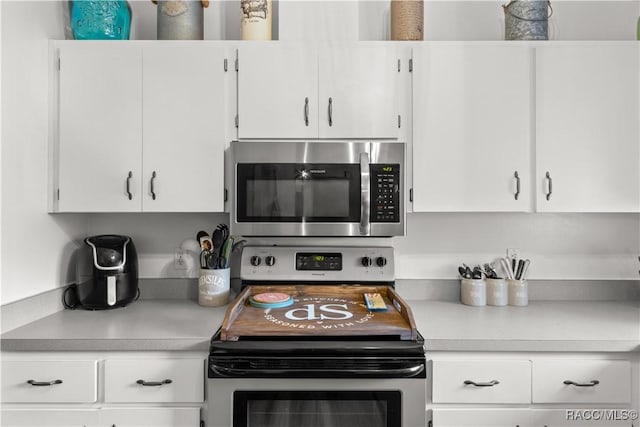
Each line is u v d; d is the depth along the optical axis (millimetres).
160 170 1676
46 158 1647
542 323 1533
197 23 1794
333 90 1679
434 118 1679
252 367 1271
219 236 1826
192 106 1677
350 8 1750
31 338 1353
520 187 1674
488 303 1827
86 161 1666
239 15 1987
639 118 1662
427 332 1416
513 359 1365
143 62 1672
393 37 1793
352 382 1296
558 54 1670
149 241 1967
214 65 1677
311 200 1658
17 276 1482
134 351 1365
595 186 1667
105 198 1670
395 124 1678
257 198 1658
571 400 1353
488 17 1975
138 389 1347
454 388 1352
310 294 1795
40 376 1347
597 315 1653
